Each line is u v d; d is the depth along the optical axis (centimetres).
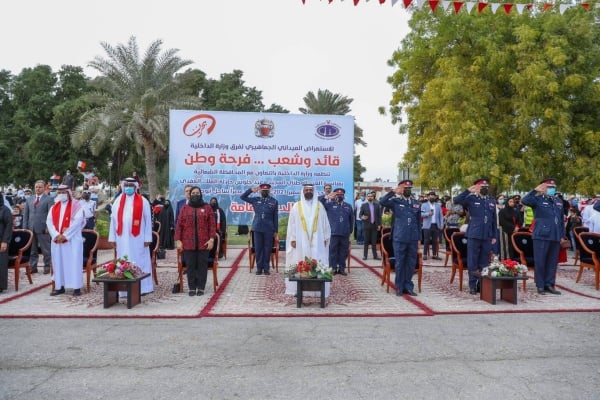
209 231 841
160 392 415
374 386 430
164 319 670
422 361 496
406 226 847
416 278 1037
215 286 886
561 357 510
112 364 484
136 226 823
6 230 842
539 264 874
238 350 529
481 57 1722
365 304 776
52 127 3594
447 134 1714
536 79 1606
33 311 712
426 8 1814
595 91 1694
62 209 830
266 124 1467
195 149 1449
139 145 2430
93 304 763
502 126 1738
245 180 1462
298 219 845
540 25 1733
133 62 2239
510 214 1144
